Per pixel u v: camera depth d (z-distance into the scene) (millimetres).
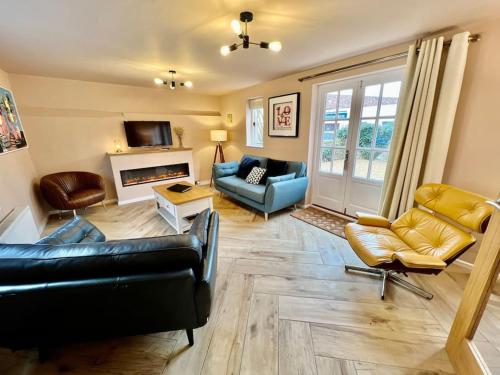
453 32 1898
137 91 4184
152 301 1086
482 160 1850
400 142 2232
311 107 3262
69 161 3695
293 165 3412
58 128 3535
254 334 1413
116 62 2730
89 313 1065
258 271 2045
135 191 4188
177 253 1056
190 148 4758
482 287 1068
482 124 1813
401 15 1682
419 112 2055
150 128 4340
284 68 3098
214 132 4816
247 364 1233
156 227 3064
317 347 1324
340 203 3348
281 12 1626
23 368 1243
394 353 1283
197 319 1206
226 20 1733
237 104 4797
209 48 2307
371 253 1643
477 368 1047
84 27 1805
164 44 2193
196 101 4965
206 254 1312
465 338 1152
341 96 3016
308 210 3555
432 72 1941
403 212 2289
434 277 1927
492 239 1043
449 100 1866
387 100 2570
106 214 3551
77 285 991
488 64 1737
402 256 1437
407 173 2205
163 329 1212
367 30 1940
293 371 1193
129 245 1065
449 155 2016
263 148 4285
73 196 3275
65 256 1005
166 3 1485
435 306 1619
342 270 2053
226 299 1708
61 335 1144
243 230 2877
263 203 3135
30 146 3342
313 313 1570
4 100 2580
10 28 1786
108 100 3914
